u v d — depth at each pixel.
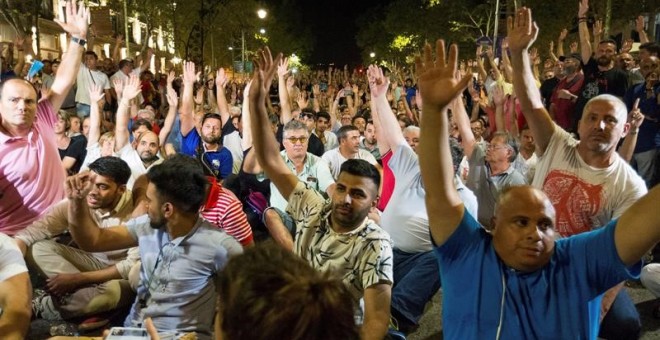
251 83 3.78
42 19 41.16
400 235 4.89
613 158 3.72
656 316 5.16
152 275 3.80
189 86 8.18
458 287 2.55
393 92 14.70
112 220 4.70
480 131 9.37
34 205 4.72
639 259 2.34
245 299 1.34
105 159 4.68
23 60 11.35
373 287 3.33
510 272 2.50
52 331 4.64
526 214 2.43
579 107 8.11
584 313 2.40
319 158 6.12
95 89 6.91
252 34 51.72
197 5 36.16
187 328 3.77
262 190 5.98
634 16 24.25
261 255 1.47
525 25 3.71
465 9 36.81
